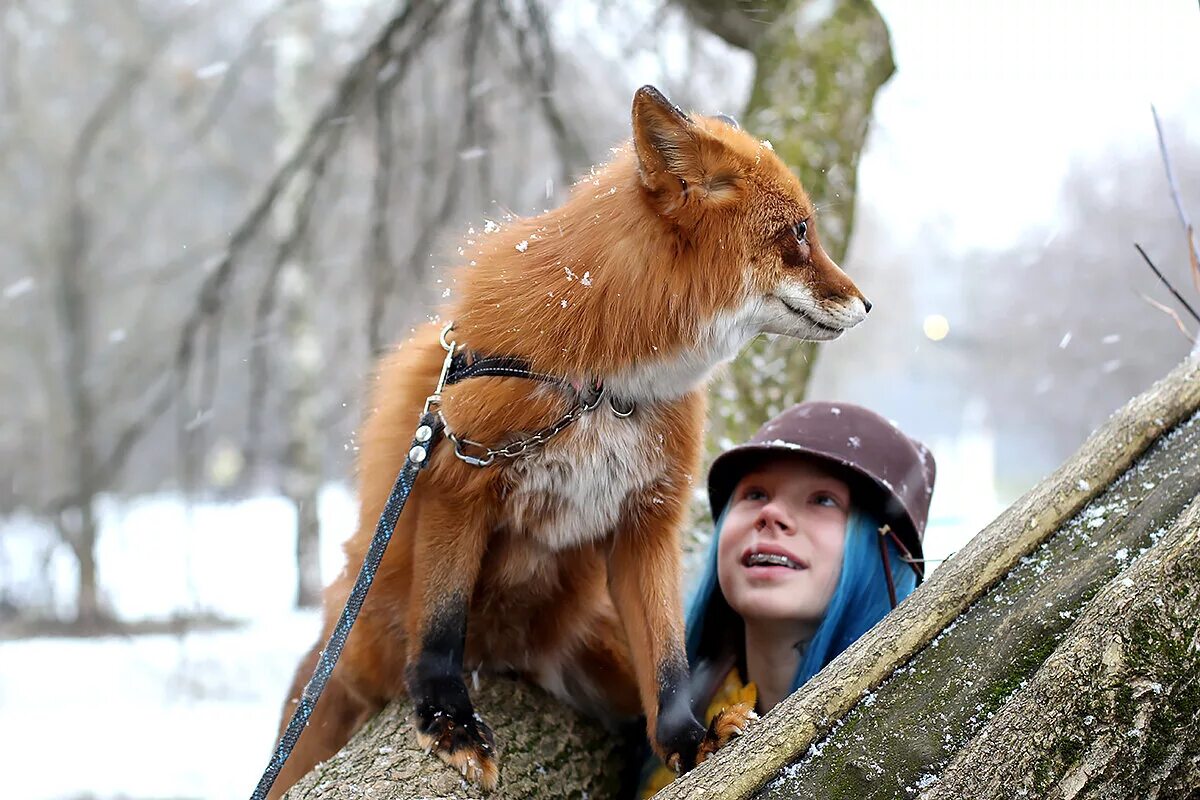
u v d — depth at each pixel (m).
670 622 2.94
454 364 2.84
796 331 3.12
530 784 2.79
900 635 2.06
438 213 6.51
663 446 2.98
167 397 6.91
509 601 3.19
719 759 2.08
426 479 2.83
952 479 24.05
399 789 2.49
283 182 6.28
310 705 2.51
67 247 17.03
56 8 17.44
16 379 20.48
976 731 1.91
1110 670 1.77
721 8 6.12
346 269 9.26
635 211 2.87
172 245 18.34
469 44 6.37
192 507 7.38
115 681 11.12
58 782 8.20
